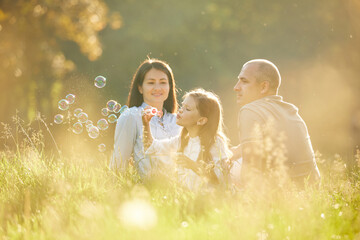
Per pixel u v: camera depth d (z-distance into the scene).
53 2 28.17
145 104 7.22
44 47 27.78
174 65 38.38
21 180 5.88
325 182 5.84
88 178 5.67
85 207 4.54
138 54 36.78
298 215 4.37
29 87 26.61
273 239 3.96
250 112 5.82
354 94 33.81
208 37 39.44
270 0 39.69
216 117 6.27
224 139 6.39
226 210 4.40
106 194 5.08
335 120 27.41
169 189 5.29
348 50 36.03
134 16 38.31
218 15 38.75
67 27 28.73
